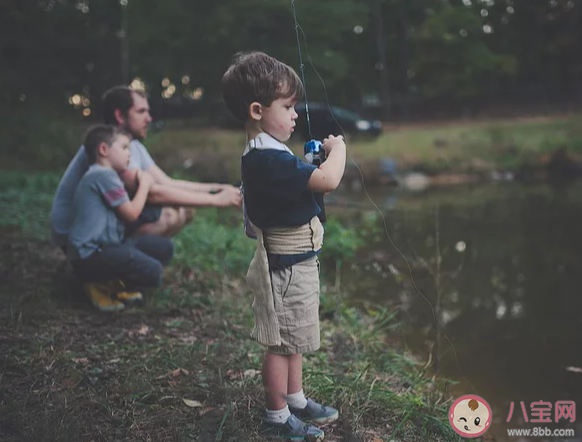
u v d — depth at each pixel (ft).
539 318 14.35
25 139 36.06
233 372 9.62
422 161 46.34
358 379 9.47
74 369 9.12
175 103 82.58
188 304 12.76
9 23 49.29
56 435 7.30
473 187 40.24
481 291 16.08
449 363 11.86
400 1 82.74
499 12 71.56
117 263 11.88
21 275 13.17
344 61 61.11
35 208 20.27
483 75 83.10
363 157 46.16
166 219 13.62
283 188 7.09
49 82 50.55
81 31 52.70
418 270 16.93
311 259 7.58
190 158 38.55
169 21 59.06
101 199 11.83
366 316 13.62
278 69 7.23
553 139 52.90
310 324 7.55
